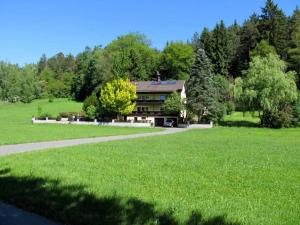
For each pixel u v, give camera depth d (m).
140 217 11.22
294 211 12.69
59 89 169.88
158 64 149.38
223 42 138.38
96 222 10.95
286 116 81.50
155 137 52.06
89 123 94.06
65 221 11.22
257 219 11.55
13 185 15.66
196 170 21.02
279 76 81.94
